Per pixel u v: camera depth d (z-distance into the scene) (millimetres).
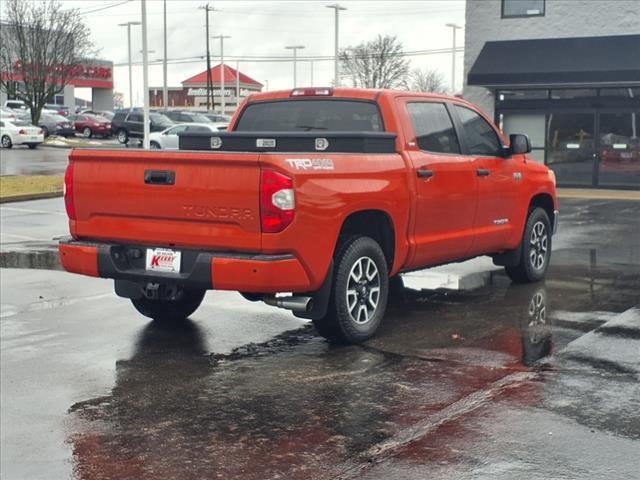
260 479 4484
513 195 9297
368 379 6152
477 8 26094
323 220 6598
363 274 7184
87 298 9328
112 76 88062
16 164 33562
